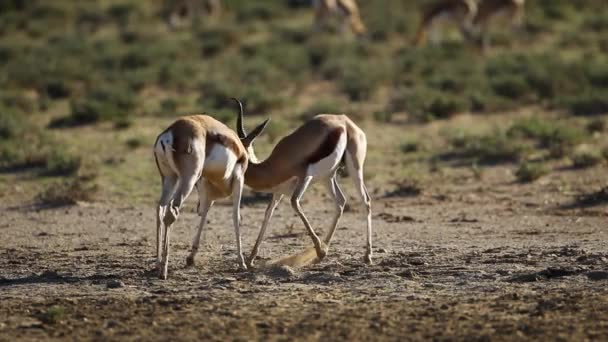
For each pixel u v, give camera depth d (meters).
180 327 13.99
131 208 25.30
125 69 49.38
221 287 16.39
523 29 57.59
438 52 52.59
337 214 18.56
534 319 14.10
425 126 36.62
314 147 17.91
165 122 37.50
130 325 14.15
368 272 17.44
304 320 14.27
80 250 20.39
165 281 16.95
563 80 42.34
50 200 25.95
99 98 41.06
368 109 40.09
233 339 13.40
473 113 39.12
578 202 25.12
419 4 68.62
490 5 54.69
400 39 58.53
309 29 58.53
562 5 63.81
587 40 54.34
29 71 46.41
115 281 16.75
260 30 59.38
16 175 29.19
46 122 37.97
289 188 18.20
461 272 17.23
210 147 16.86
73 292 16.33
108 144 33.59
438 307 14.88
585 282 16.25
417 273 17.30
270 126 34.31
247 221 23.20
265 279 16.97
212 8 63.31
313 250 19.11
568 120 37.19
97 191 26.88
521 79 42.41
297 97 42.88
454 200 25.78
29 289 16.59
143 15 64.12
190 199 25.81
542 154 31.22
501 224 22.67
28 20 62.38
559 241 20.48
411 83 44.78
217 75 46.56
